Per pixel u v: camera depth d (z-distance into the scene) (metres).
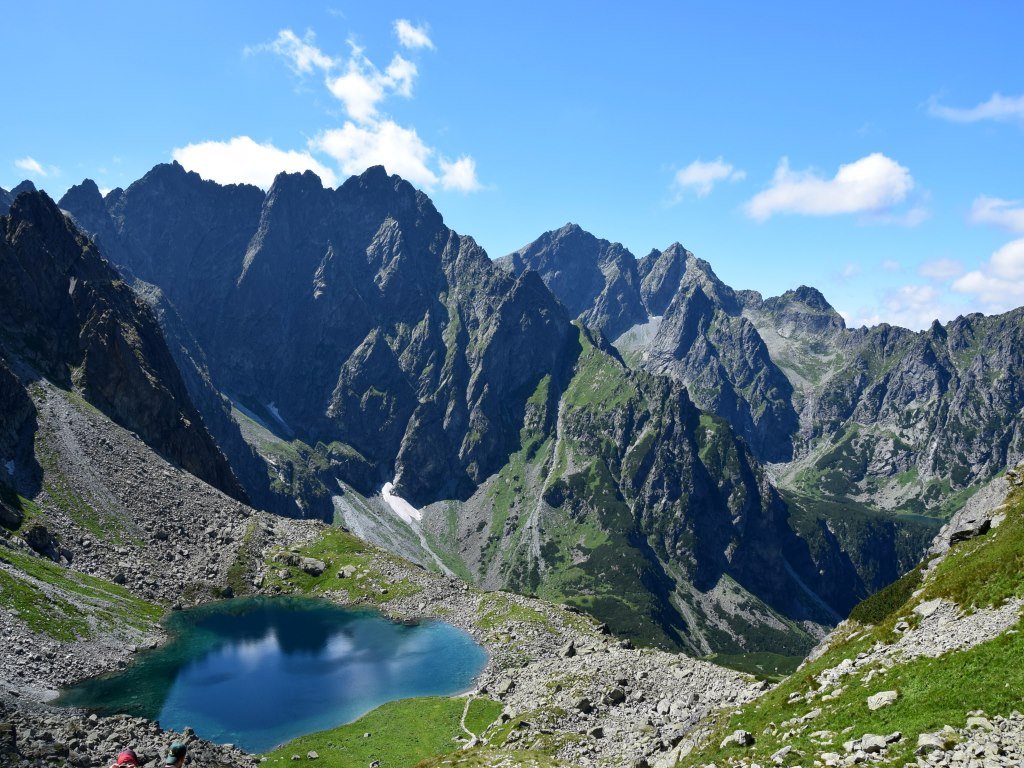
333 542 193.88
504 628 145.50
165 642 129.75
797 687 53.34
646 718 72.88
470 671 124.94
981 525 65.56
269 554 182.12
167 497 184.88
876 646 51.91
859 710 42.62
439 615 158.62
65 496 163.62
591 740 69.38
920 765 33.19
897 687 42.59
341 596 169.25
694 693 75.88
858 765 35.84
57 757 51.91
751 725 50.88
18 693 95.50
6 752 49.88
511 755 63.69
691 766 48.03
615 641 112.44
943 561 63.34
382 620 155.88
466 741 87.06
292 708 105.50
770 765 41.09
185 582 160.38
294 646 136.25
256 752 89.25
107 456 184.62
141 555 161.50
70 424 186.25
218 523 186.00
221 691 111.00
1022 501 64.00
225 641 136.12
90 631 119.75
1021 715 33.78
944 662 42.44
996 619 44.16
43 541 141.62
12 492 152.88
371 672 123.31
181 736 64.62
